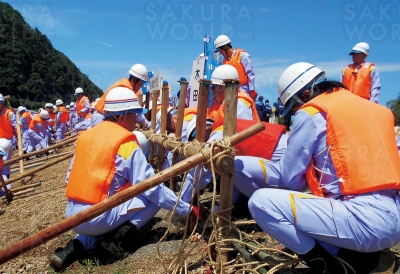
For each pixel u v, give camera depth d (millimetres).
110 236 3379
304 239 2365
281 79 2721
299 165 2516
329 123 2346
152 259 3225
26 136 13008
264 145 3709
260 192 2465
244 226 3613
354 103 2383
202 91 3459
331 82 2578
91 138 3338
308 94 2641
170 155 5184
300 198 2346
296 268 2775
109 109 3596
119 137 3281
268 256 2641
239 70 6566
